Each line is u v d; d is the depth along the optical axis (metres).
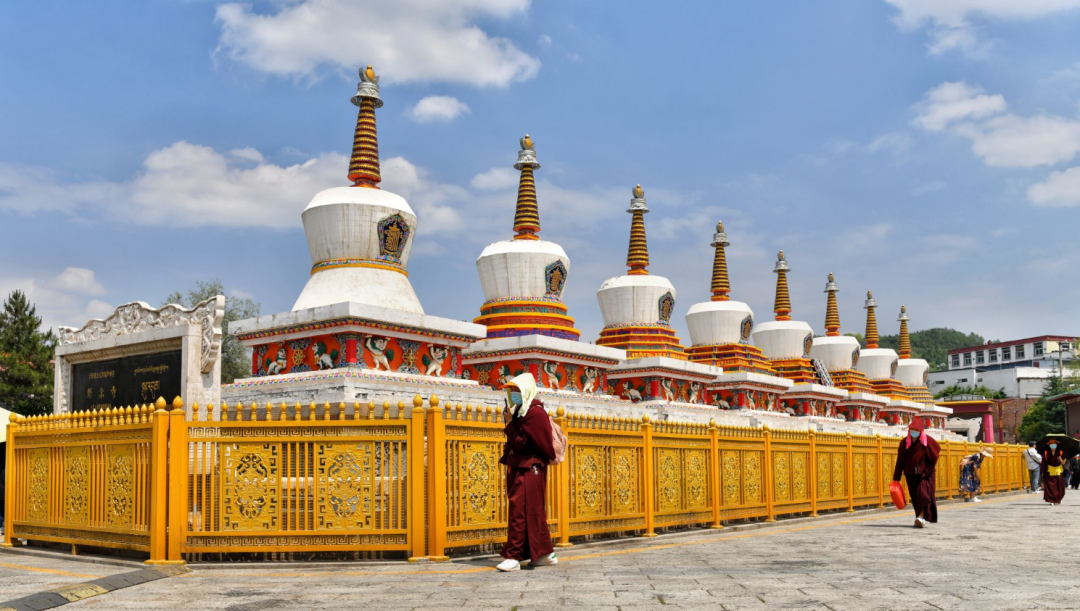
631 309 36.62
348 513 13.20
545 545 12.74
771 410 44.66
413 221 26.66
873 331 62.12
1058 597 9.79
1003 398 110.75
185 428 13.27
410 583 11.32
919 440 20.45
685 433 18.73
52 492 15.49
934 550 15.03
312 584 11.38
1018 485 44.09
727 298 44.41
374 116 27.38
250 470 13.26
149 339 19.67
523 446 12.75
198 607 9.85
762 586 10.76
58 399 22.23
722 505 19.73
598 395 31.48
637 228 38.06
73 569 13.59
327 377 22.50
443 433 13.37
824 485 24.52
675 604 9.54
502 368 29.56
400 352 24.27
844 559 13.68
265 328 24.09
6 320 44.44
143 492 13.62
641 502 17.16
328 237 25.56
